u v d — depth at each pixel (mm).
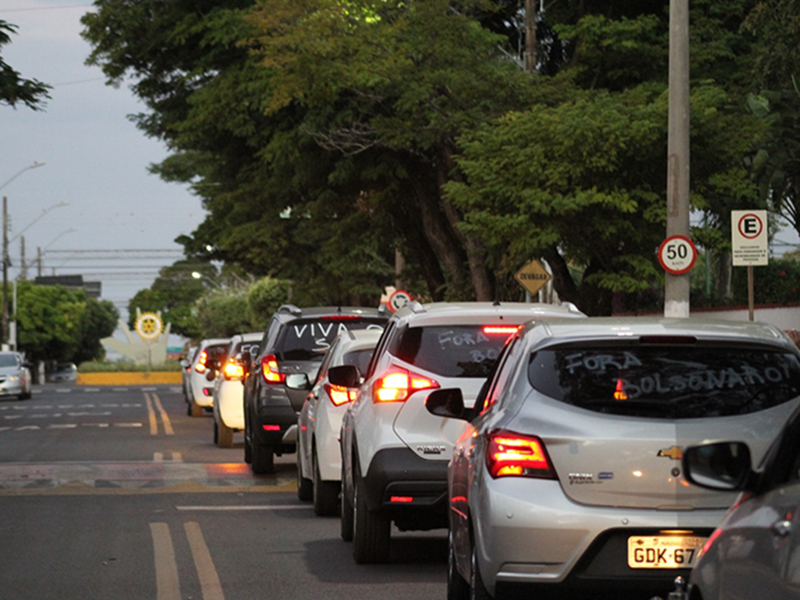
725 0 61531
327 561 19531
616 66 60500
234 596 16781
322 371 26375
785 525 7586
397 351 18219
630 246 49375
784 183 50188
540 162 47312
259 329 166125
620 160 47281
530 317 18078
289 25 56812
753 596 7891
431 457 17781
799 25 46688
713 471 8406
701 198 48594
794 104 49531
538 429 12047
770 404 12039
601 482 11867
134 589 17234
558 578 11820
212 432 51906
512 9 69312
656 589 11773
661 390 12094
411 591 17109
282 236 88812
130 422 60219
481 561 12305
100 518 24500
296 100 62156
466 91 56031
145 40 71250
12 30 54844
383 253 90250
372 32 56531
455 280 66750
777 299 56656
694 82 58406
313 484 25219
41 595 16812
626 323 12781
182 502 27250
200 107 66938
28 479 32031
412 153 61594
